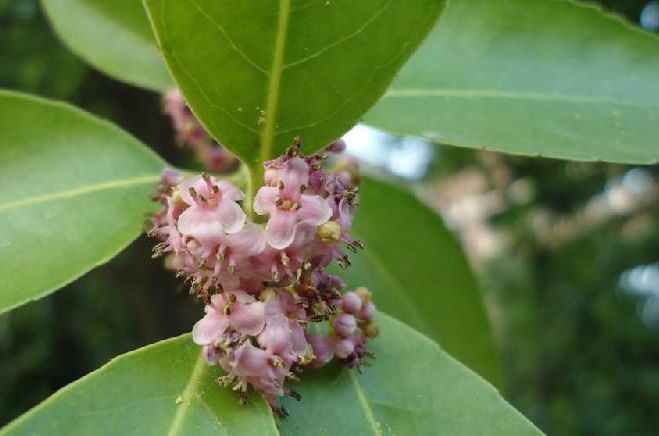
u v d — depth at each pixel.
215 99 0.11
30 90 0.43
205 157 0.16
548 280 0.52
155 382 0.11
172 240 0.11
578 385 0.52
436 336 0.17
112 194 0.13
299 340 0.11
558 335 0.53
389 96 0.14
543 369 0.54
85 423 0.10
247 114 0.11
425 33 0.10
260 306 0.10
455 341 0.18
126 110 0.41
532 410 0.53
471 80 0.15
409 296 0.17
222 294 0.11
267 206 0.10
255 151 0.11
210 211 0.10
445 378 0.12
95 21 0.16
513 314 0.56
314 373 0.12
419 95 0.14
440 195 0.59
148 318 0.45
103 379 0.10
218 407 0.11
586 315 0.52
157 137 0.41
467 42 0.15
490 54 0.15
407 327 0.12
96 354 0.57
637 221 0.49
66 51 0.41
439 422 0.11
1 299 0.11
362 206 0.17
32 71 0.42
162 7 0.10
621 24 0.15
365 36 0.10
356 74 0.11
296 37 0.10
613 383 0.52
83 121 0.13
